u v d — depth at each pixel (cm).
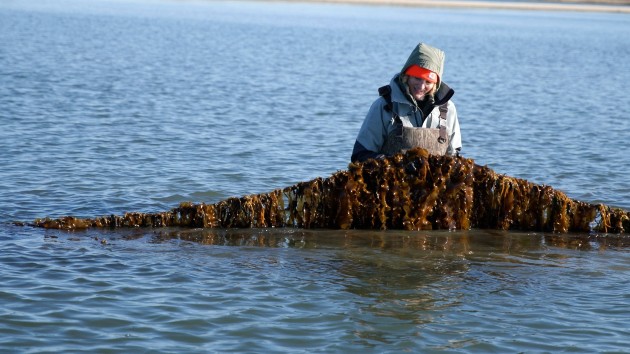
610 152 1484
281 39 4362
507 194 927
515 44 4762
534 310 727
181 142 1456
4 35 3638
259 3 9169
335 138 1567
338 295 749
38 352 631
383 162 898
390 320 700
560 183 1229
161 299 730
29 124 1560
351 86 2491
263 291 753
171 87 2227
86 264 805
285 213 925
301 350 645
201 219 922
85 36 3888
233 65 2947
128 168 1238
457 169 912
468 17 8019
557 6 11231
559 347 658
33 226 910
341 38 4659
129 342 650
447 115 888
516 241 902
